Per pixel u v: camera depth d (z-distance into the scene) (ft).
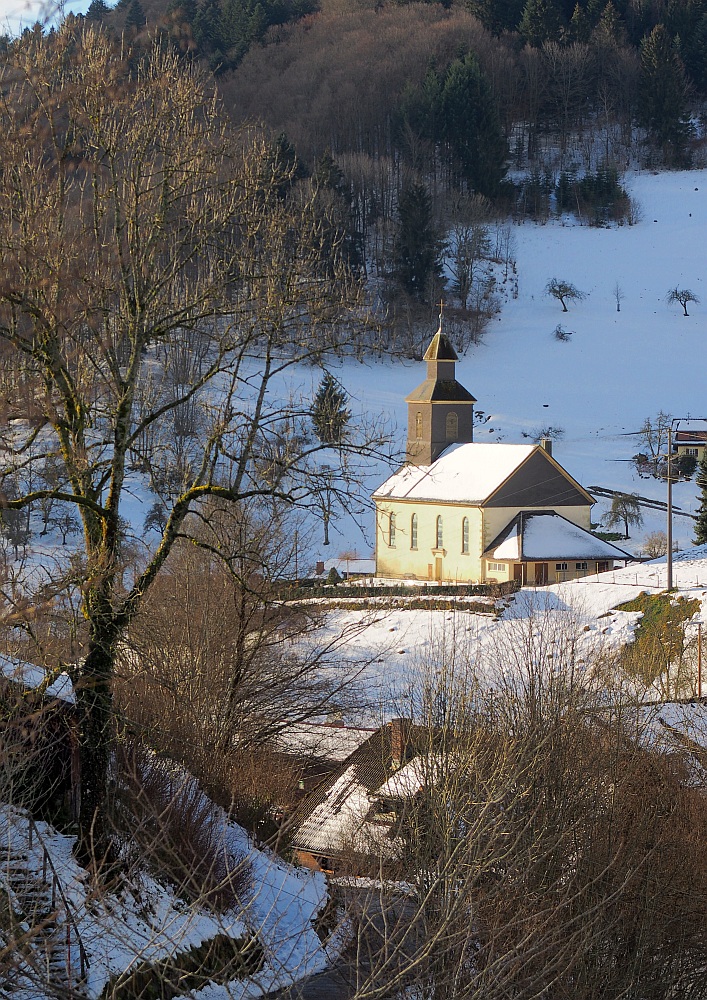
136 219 115.55
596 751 140.56
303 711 194.80
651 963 128.88
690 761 159.22
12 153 102.17
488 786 115.24
